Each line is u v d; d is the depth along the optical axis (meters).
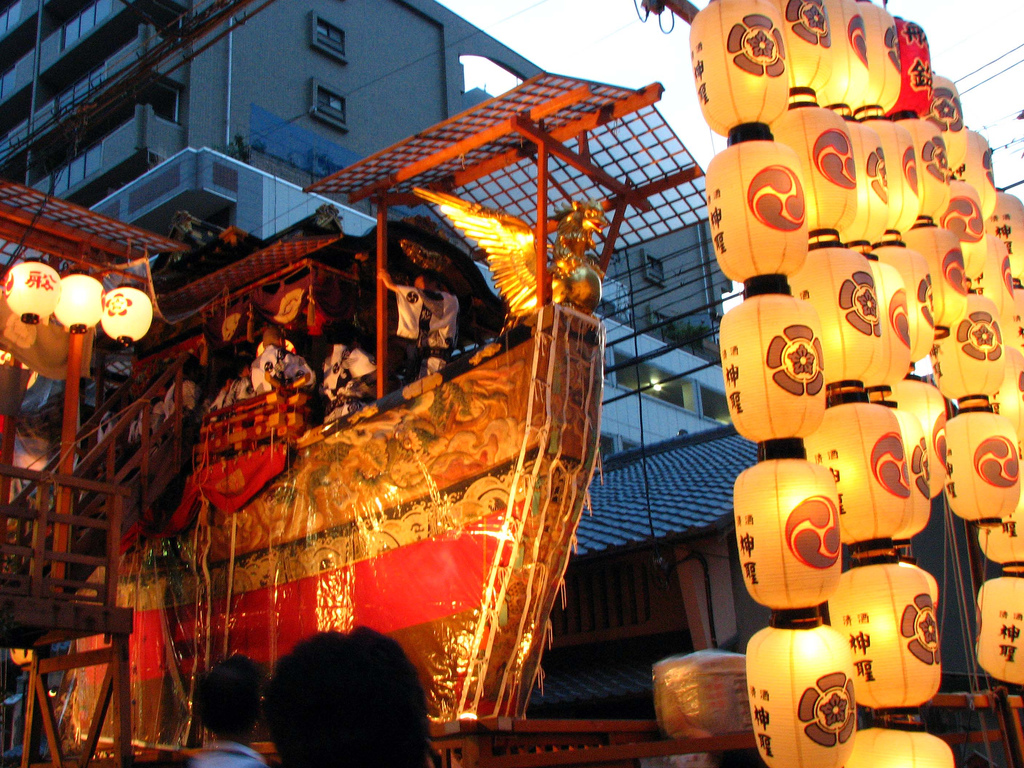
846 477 6.20
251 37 26.31
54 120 11.09
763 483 5.71
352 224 23.00
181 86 25.05
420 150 7.80
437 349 8.73
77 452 10.55
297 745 1.94
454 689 6.84
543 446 6.73
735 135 6.30
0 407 8.66
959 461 7.63
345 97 27.91
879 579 6.07
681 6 7.50
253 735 7.07
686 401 24.05
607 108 7.39
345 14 28.81
